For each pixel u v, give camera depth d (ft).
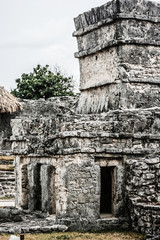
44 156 56.13
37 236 46.50
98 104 62.95
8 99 99.19
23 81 137.49
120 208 52.44
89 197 50.62
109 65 61.21
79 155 50.52
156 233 46.34
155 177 51.16
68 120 51.96
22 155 61.31
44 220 53.21
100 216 52.95
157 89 60.90
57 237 46.21
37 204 59.06
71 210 50.16
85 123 51.26
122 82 59.16
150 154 53.11
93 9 63.41
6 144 101.91
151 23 61.11
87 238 46.29
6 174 82.64
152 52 60.90
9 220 52.29
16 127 62.64
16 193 63.36
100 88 63.21
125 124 53.06
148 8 60.85
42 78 136.15
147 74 60.34
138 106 59.47
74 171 50.34
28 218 55.06
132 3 59.93
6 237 45.50
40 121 57.57
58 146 51.55
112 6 60.03
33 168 58.59
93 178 50.88
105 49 61.82
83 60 66.28
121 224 51.65
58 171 51.60
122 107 58.90
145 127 53.98
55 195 56.13
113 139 52.39
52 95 135.03
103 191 60.08
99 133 51.44
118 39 59.41
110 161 52.31
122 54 59.41
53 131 53.93
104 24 61.36
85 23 64.95
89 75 64.95
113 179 53.06
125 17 59.26
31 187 58.75
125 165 52.85
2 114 102.73
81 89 66.59
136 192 51.52
